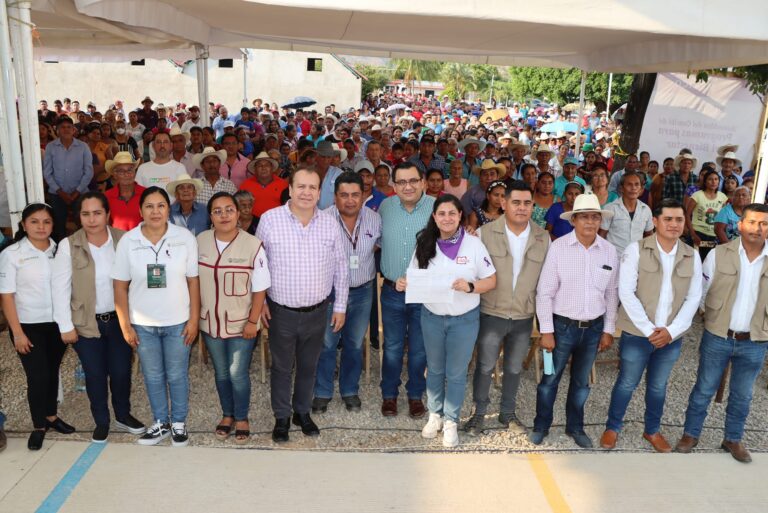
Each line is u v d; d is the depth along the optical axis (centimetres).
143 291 399
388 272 475
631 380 445
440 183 702
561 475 419
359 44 1012
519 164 998
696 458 450
